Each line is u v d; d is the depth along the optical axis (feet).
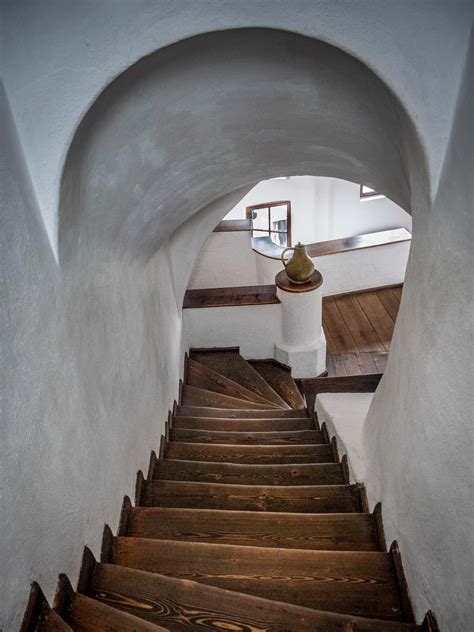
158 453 8.95
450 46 3.48
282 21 3.72
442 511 4.04
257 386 14.07
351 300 18.53
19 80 3.57
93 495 5.36
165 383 10.43
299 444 9.39
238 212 25.16
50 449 4.24
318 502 6.96
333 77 4.73
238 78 4.92
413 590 4.80
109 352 6.16
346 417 8.59
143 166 5.66
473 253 3.31
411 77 3.65
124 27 3.61
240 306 14.40
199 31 3.73
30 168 3.87
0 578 3.38
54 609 4.20
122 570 5.09
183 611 4.72
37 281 3.99
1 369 3.40
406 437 5.03
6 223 3.46
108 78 3.71
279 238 25.46
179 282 12.57
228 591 4.85
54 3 3.42
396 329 6.02
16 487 3.61
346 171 7.17
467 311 3.46
